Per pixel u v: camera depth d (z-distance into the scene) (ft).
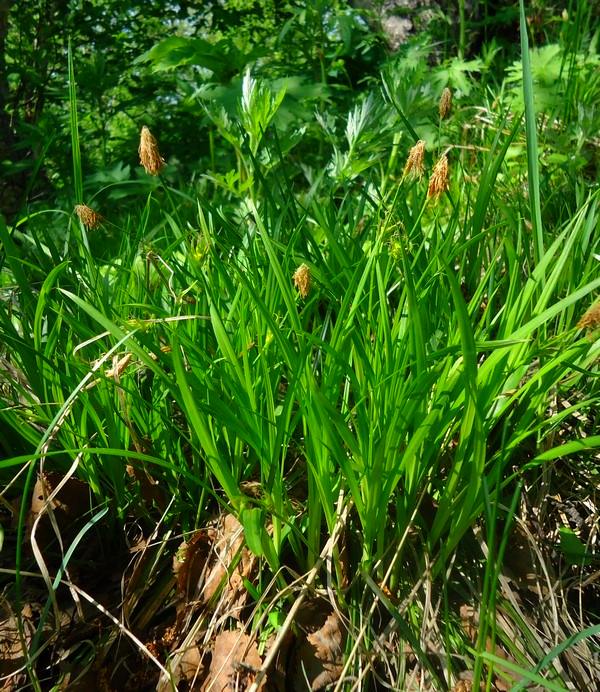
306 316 1.33
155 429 1.20
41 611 1.12
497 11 3.97
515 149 2.32
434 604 1.09
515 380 1.05
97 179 2.88
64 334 1.28
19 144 3.73
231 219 2.00
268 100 1.64
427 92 2.00
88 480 1.20
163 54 2.97
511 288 1.14
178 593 1.13
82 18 4.69
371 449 1.00
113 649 1.09
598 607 1.18
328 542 1.08
